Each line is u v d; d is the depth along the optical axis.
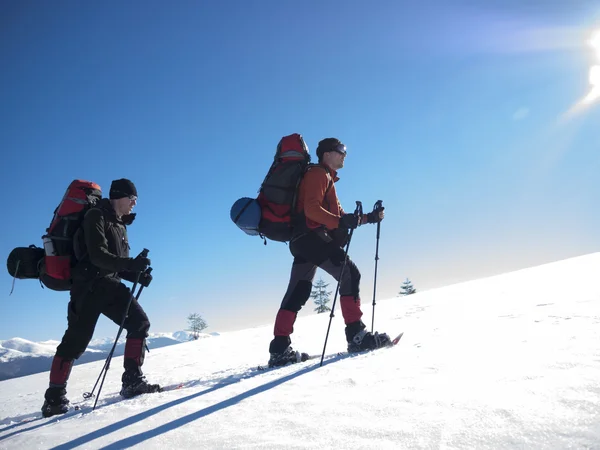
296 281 3.55
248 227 3.38
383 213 3.58
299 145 3.53
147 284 3.48
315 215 3.27
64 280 3.12
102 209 3.19
